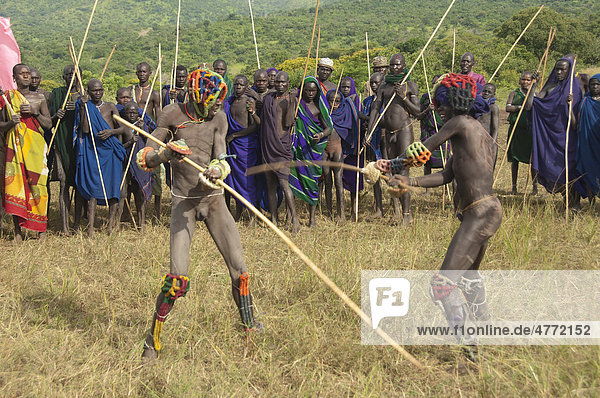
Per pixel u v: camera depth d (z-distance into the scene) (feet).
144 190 27.58
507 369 13.69
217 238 15.29
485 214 14.14
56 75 371.35
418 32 572.51
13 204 24.71
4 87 31.14
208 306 17.69
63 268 21.67
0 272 20.47
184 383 13.26
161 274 20.71
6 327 16.20
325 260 21.17
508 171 42.16
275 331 15.88
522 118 33.40
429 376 13.78
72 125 26.68
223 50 609.83
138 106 29.04
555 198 33.37
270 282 19.63
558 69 29.30
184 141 14.90
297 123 27.68
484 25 574.15
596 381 12.48
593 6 588.50
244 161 28.48
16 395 13.06
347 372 14.08
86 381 13.42
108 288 19.86
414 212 30.37
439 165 33.68
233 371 13.92
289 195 27.43
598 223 25.57
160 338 15.47
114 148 26.50
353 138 29.48
